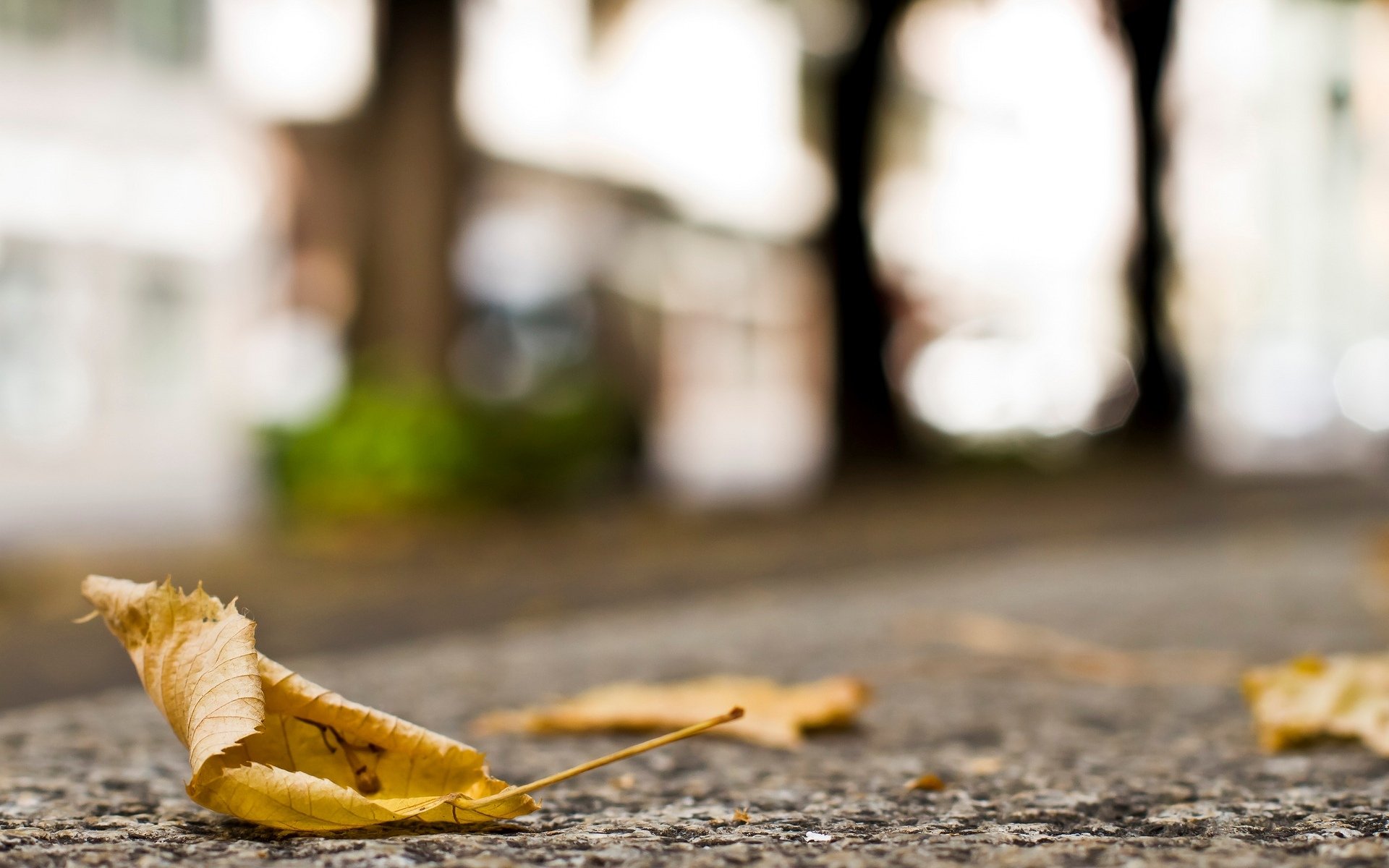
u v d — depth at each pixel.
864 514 9.73
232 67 14.09
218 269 13.72
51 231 12.70
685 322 19.61
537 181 16.81
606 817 1.21
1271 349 20.97
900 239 23.53
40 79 12.60
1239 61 22.03
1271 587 4.06
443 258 15.29
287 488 10.61
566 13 17.25
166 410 13.42
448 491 10.46
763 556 6.52
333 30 15.41
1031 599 3.92
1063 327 25.59
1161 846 1.02
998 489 12.34
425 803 0.98
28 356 12.62
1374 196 23.52
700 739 1.70
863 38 14.26
